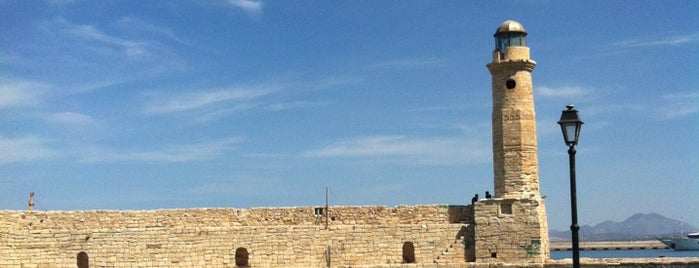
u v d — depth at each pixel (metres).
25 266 73.81
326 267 74.75
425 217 77.06
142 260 74.56
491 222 74.12
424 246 75.19
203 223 76.88
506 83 75.31
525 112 74.88
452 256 74.88
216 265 74.75
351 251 75.19
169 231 75.00
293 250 75.19
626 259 71.94
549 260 73.62
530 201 73.56
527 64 75.00
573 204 39.66
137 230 75.00
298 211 77.38
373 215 77.19
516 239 73.50
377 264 74.81
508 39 76.06
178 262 74.69
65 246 74.56
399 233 75.44
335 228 75.50
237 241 75.19
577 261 39.34
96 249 74.62
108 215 76.75
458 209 77.00
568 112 39.69
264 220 77.19
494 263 73.25
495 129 75.75
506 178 74.56
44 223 76.00
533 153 74.88
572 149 39.56
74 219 76.38
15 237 74.06
